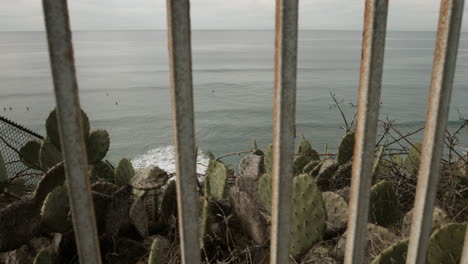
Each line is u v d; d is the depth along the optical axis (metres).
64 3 0.66
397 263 1.43
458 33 0.83
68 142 0.71
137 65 151.38
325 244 2.04
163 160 39.56
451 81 0.85
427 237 0.95
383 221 2.25
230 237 2.01
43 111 63.19
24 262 1.99
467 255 0.95
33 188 3.05
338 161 3.10
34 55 195.62
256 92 82.06
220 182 2.64
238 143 47.34
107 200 2.03
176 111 0.75
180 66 0.73
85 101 73.00
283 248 0.87
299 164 3.41
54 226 1.90
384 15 0.79
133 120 56.31
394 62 152.00
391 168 3.03
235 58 185.38
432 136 0.88
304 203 1.93
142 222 2.11
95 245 0.78
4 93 79.75
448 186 2.73
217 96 77.44
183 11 0.71
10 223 1.85
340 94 74.50
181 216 0.81
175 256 1.91
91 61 170.62
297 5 0.75
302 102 66.69
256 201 2.64
